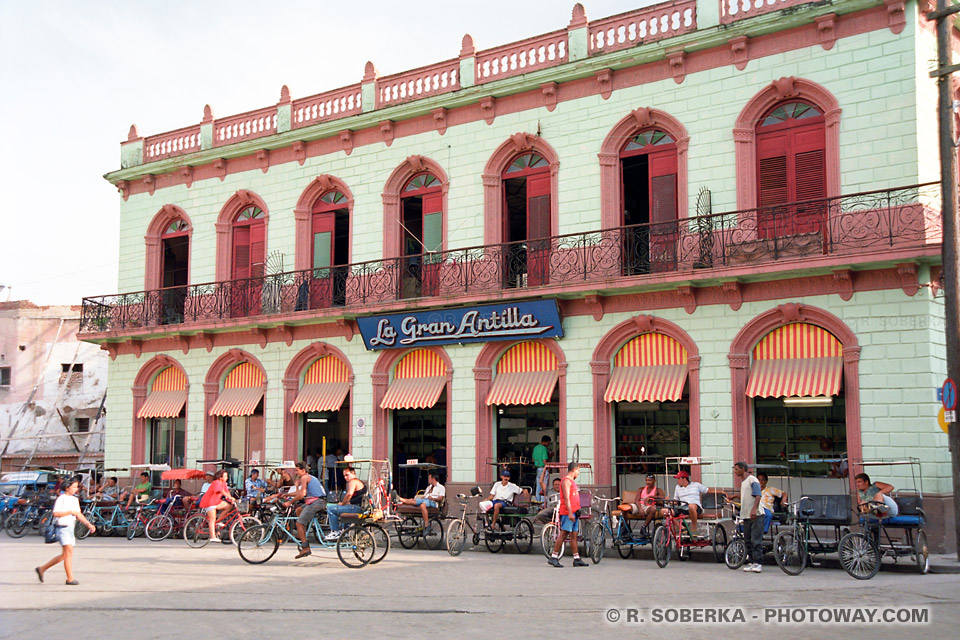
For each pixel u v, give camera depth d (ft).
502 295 67.21
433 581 44.27
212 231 86.48
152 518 70.18
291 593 40.83
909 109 55.06
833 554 51.83
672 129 63.87
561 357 66.33
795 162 59.41
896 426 53.47
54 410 125.18
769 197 60.13
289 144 82.07
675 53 63.21
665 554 50.21
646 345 63.98
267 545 52.90
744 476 49.44
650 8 65.16
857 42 57.31
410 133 75.77
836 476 57.26
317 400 77.77
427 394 71.92
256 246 84.64
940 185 54.13
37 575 46.88
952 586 41.57
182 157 87.76
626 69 65.92
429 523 61.21
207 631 32.58
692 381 60.85
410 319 72.02
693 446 60.39
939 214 54.65
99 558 56.34
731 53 61.72
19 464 122.21
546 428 68.90
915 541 48.16
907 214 53.36
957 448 48.06
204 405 84.53
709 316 60.70
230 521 65.87
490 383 70.03
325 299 77.87
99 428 125.59
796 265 55.72
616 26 66.69
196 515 64.44
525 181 70.54
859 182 56.44
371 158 77.66
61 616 36.11
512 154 70.95
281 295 79.77
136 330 86.84
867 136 56.44
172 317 86.74
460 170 72.79
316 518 56.13
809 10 58.13
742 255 58.39
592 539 51.72
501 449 70.44
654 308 62.90
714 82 62.34
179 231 89.71
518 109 70.44
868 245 54.29
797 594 39.58
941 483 52.06
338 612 36.01
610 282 62.69
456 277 70.69
